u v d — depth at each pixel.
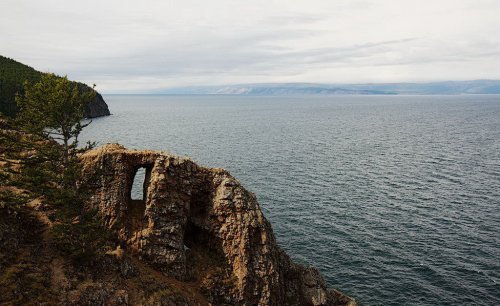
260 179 103.31
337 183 100.44
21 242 33.12
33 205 38.31
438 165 121.25
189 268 42.09
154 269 39.72
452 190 94.81
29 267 31.16
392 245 65.69
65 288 31.28
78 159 40.91
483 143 162.88
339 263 60.16
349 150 147.25
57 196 33.88
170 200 42.00
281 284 44.72
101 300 32.25
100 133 177.75
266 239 44.34
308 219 76.12
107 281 34.12
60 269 32.69
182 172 43.47
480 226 73.06
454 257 61.62
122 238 39.91
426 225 73.62
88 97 38.81
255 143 161.62
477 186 98.00
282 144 160.25
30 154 39.50
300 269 49.91
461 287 53.94
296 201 86.19
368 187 97.12
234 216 44.03
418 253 62.97
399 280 55.75
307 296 46.78
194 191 45.03
